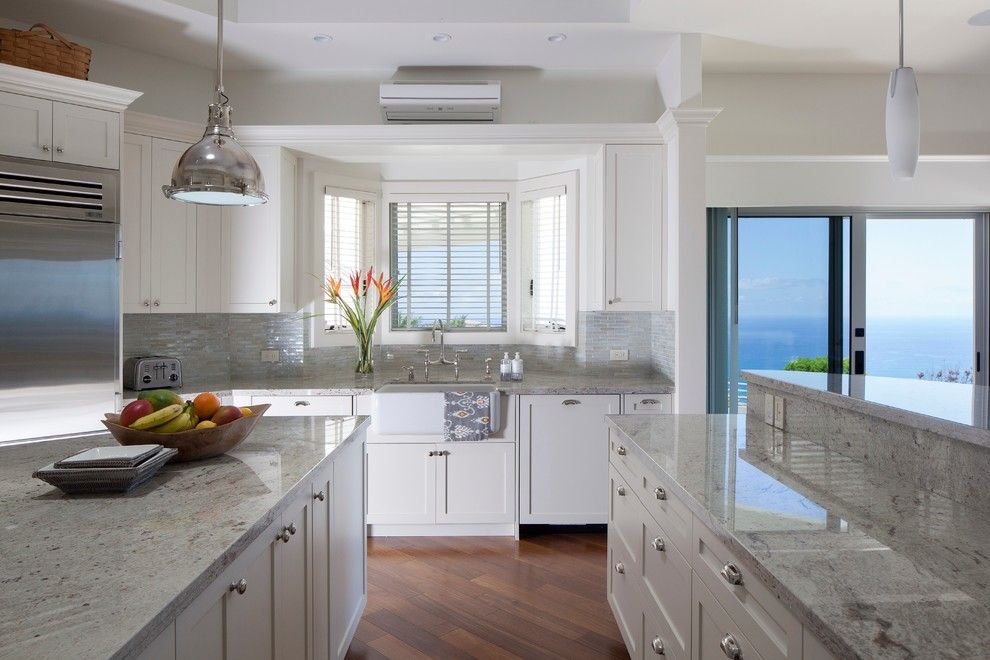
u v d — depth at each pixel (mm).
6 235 2943
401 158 4336
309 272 4281
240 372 4289
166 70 3924
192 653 1155
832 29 3531
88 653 830
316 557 1977
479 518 3771
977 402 1808
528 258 4578
